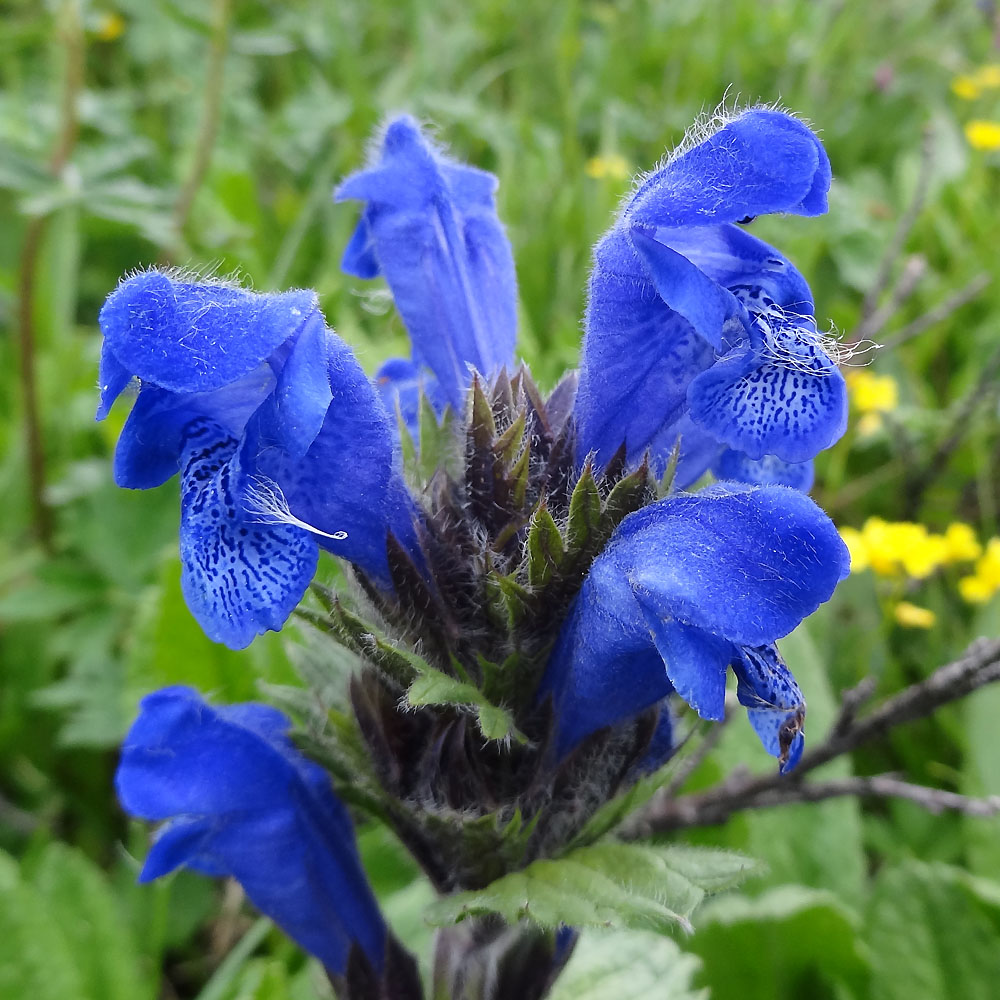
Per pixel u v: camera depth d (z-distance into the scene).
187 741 0.07
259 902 0.08
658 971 0.10
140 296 0.06
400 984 0.08
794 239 0.18
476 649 0.07
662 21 0.27
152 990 0.10
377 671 0.07
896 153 0.24
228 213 0.19
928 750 0.13
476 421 0.07
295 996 0.10
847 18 0.24
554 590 0.06
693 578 0.05
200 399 0.06
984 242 0.19
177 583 0.11
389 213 0.08
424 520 0.07
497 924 0.08
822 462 0.17
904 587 0.13
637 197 0.07
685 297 0.06
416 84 0.23
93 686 0.12
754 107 0.06
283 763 0.07
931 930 0.10
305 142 0.22
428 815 0.07
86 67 0.25
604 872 0.06
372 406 0.06
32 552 0.15
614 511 0.06
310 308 0.06
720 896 0.11
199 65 0.24
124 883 0.12
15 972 0.09
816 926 0.10
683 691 0.05
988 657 0.09
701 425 0.06
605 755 0.07
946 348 0.19
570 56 0.25
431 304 0.08
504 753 0.07
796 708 0.06
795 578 0.05
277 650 0.11
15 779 0.13
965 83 0.24
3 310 0.18
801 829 0.12
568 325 0.16
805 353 0.06
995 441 0.17
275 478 0.06
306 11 0.28
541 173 0.19
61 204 0.13
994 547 0.12
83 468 0.14
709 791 0.11
